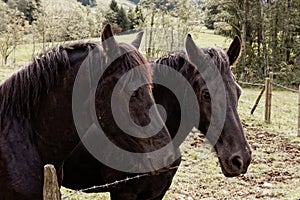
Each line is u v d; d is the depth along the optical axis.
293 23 28.67
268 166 9.09
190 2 28.23
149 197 3.99
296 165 9.25
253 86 25.55
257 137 11.68
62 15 34.44
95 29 29.12
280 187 7.80
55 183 2.50
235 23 29.83
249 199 7.13
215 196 7.20
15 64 25.89
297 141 11.35
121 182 3.87
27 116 2.99
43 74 2.93
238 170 3.68
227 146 3.72
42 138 3.01
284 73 27.59
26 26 36.59
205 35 35.69
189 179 7.91
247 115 14.17
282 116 14.91
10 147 2.89
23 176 2.87
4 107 2.98
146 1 28.44
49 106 2.97
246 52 29.19
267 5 29.12
